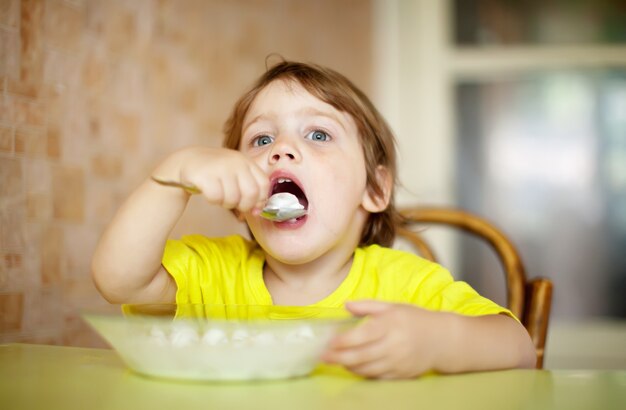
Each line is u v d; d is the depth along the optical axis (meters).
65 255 1.15
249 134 1.00
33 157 1.08
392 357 0.56
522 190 2.41
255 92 1.04
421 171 2.42
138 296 0.84
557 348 2.35
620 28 2.40
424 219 1.40
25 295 1.05
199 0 1.67
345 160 0.97
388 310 0.59
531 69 2.41
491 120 2.43
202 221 1.60
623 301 2.36
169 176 0.74
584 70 2.40
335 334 0.56
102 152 1.27
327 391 0.51
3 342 1.01
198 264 0.96
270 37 1.98
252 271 1.00
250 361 0.53
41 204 1.10
